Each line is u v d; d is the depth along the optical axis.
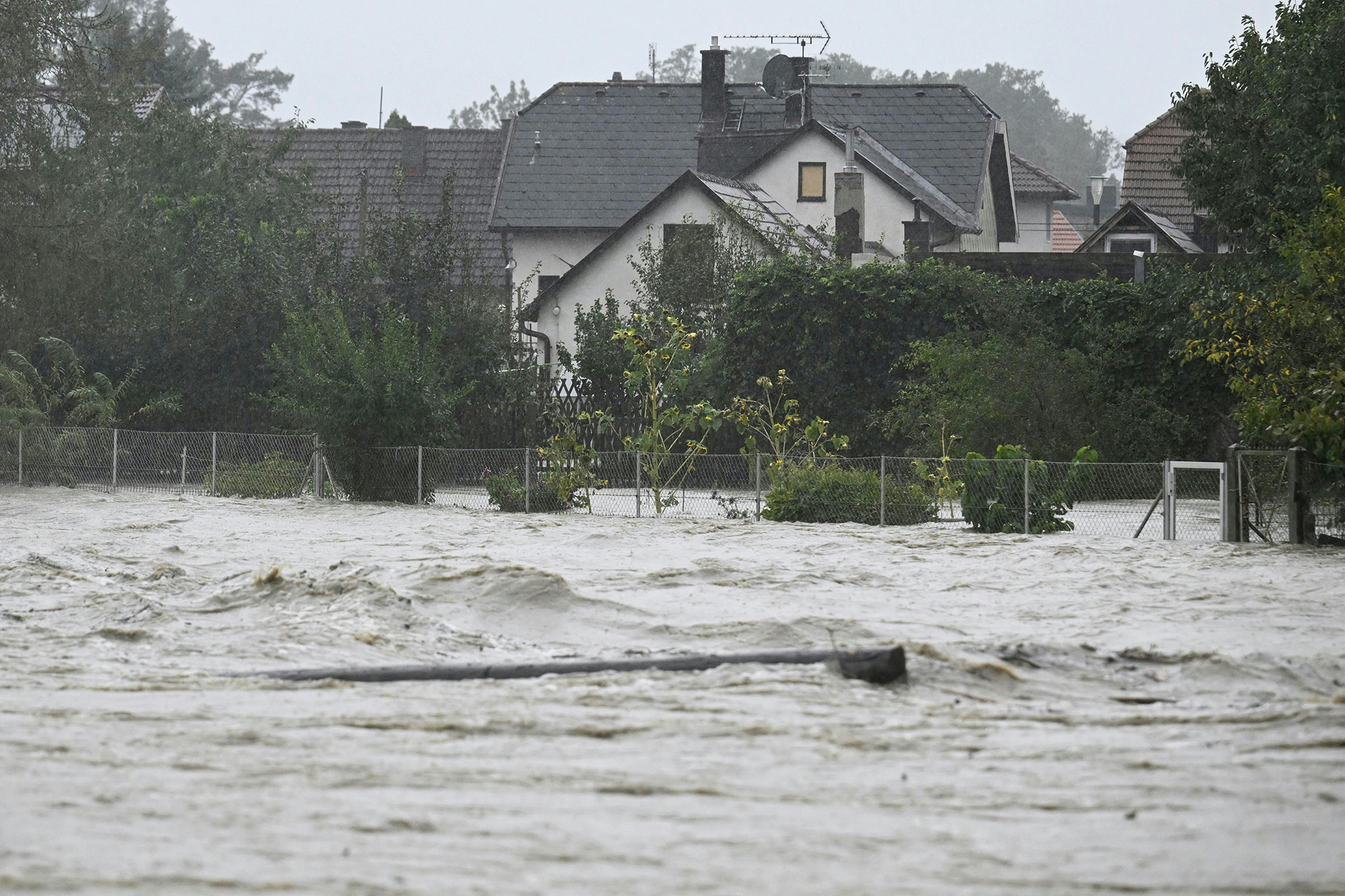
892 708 33.44
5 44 128.00
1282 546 72.69
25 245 127.38
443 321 116.12
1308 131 106.94
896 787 24.91
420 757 27.08
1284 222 93.06
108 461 116.94
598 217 199.88
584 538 77.75
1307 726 30.78
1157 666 40.22
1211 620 48.59
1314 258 86.38
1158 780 25.53
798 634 44.91
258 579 51.97
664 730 29.92
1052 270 138.12
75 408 126.88
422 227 137.25
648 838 21.42
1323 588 56.28
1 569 58.22
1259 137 112.12
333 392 104.81
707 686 35.94
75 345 133.12
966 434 104.38
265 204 158.25
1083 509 88.38
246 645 42.81
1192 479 89.56
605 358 130.62
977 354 108.88
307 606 48.69
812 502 89.94
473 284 135.75
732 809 23.28
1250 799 24.06
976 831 22.00
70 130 137.38
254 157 178.12
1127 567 62.81
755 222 159.12
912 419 111.81
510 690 35.59
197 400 132.38
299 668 39.53
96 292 130.25
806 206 193.62
